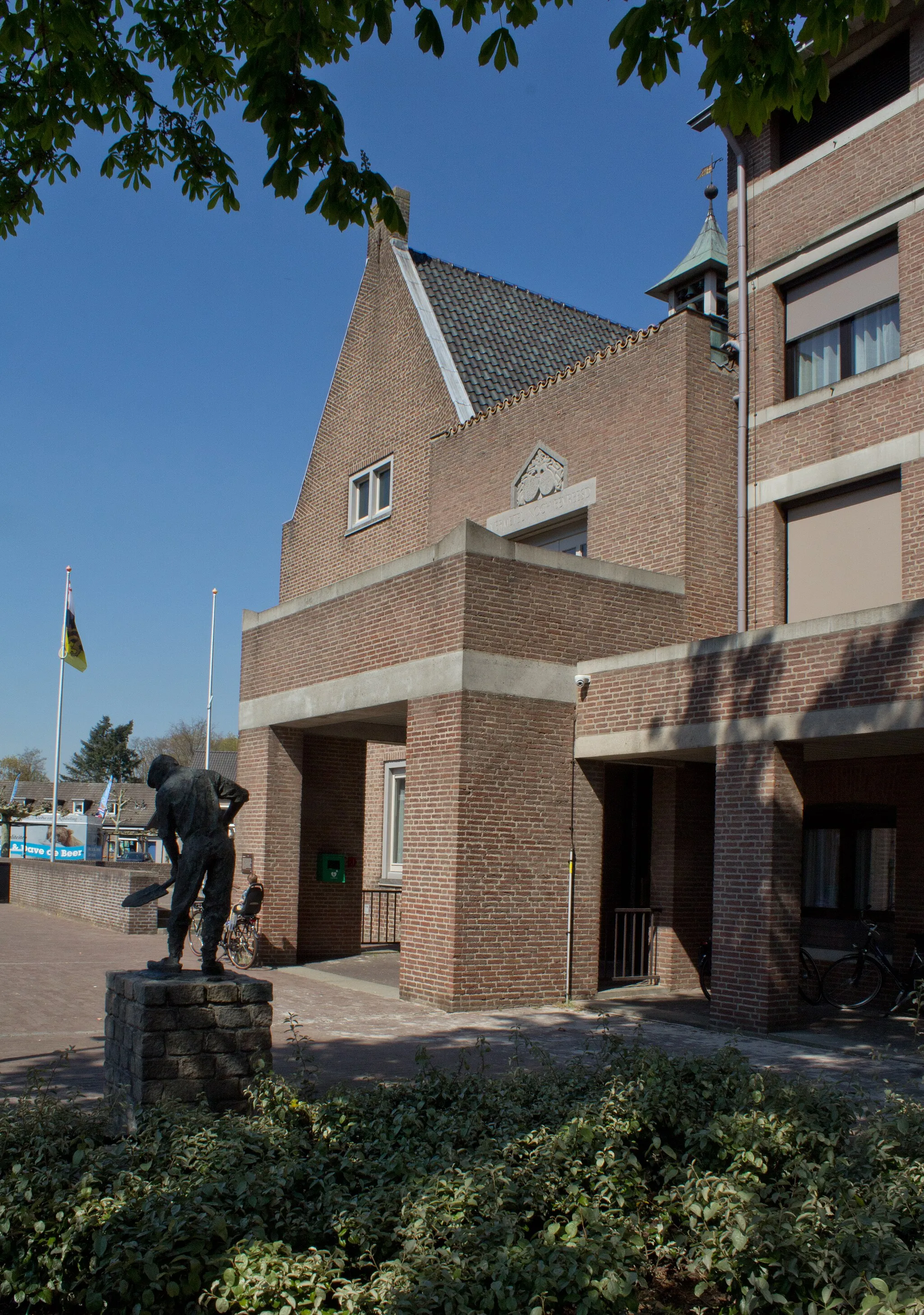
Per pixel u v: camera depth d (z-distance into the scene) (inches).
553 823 535.8
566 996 531.5
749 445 621.9
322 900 719.1
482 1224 188.2
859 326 582.6
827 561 582.6
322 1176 218.8
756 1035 450.0
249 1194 195.2
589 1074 279.0
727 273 832.9
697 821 608.7
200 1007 270.5
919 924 524.7
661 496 619.8
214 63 291.9
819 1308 169.9
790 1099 247.9
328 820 725.3
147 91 299.9
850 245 580.4
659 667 510.9
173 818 290.0
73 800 3417.8
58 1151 221.1
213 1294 171.0
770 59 213.2
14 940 775.7
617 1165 218.2
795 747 464.1
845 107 597.3
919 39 552.4
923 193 543.2
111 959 668.7
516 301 928.9
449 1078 279.6
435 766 525.3
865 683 422.3
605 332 973.8
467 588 517.3
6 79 289.7
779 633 459.5
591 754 540.7
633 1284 179.8
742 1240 177.6
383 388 888.3
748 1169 219.6
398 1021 471.5
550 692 542.6
